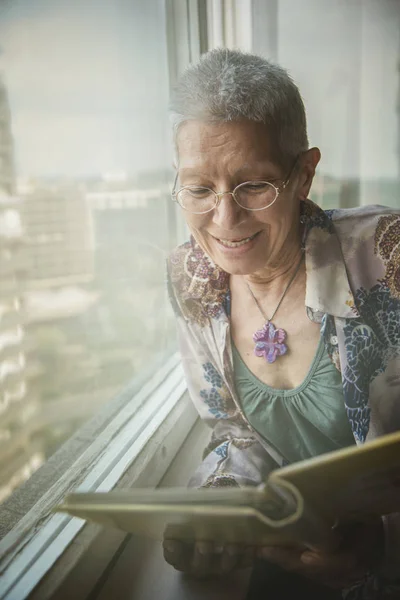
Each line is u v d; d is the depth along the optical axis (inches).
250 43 61.0
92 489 34.0
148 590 30.4
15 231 35.6
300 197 32.9
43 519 30.8
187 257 38.1
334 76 82.3
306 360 34.4
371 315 33.3
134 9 47.7
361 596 27.0
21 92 34.3
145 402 45.0
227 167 28.2
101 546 30.4
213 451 38.1
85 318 43.5
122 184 48.0
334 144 88.1
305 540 22.1
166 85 54.6
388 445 17.8
